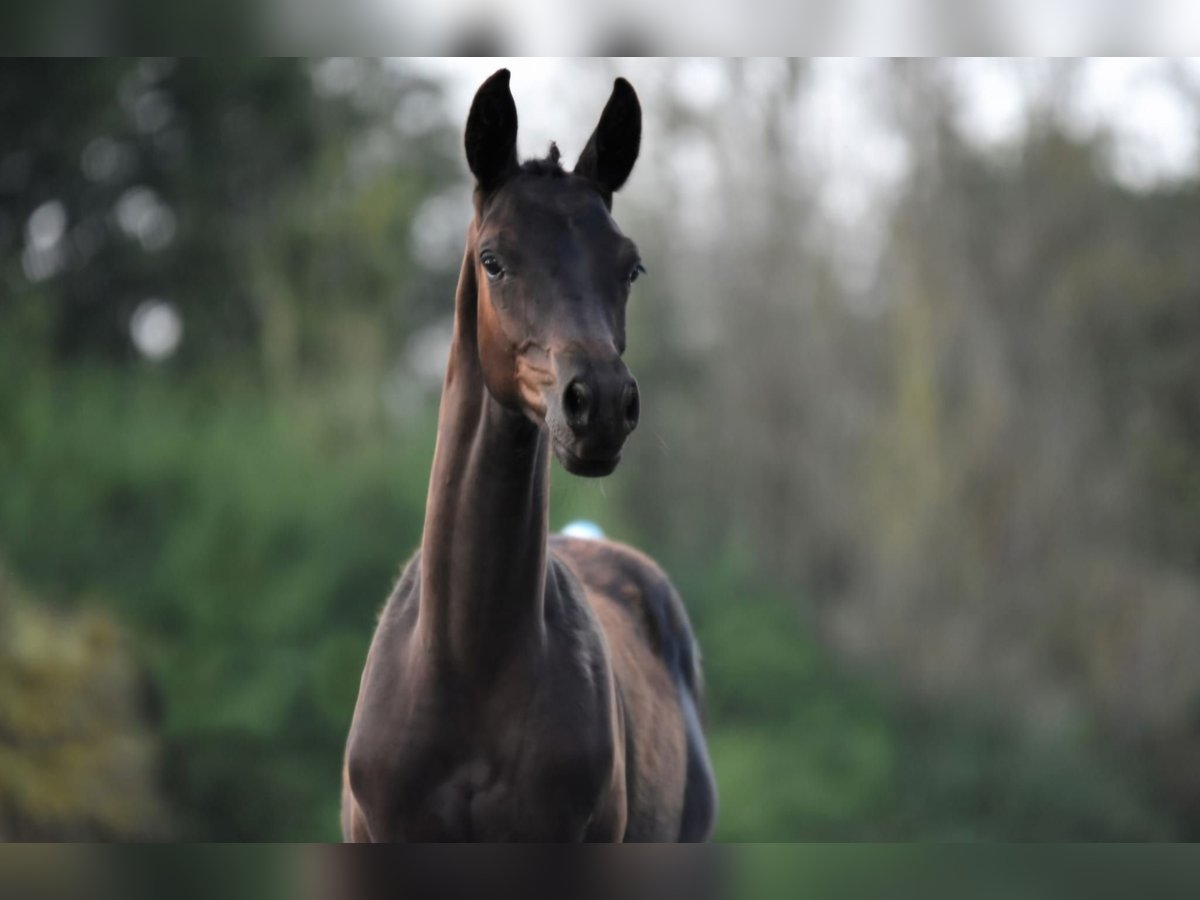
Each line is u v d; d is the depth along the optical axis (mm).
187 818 17234
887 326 23281
